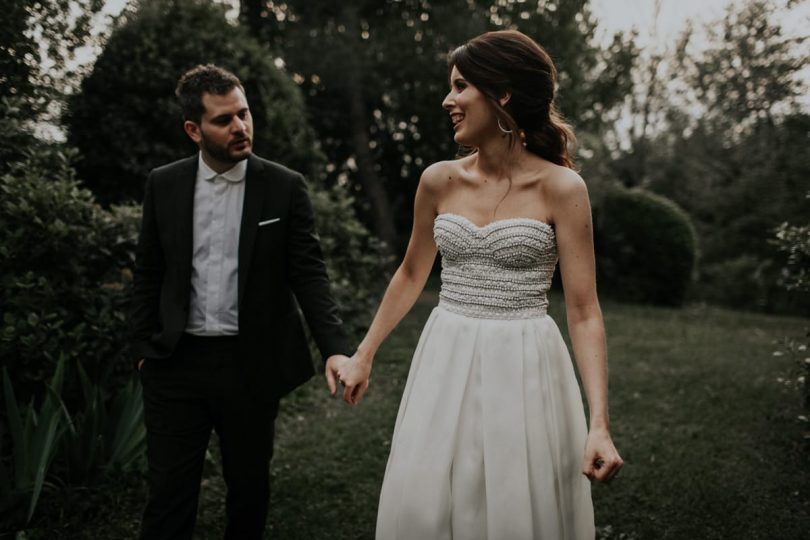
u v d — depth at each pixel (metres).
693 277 12.00
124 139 5.93
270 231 2.32
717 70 14.06
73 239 3.30
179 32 6.14
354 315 6.44
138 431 3.19
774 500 3.26
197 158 2.37
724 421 4.49
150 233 2.32
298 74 11.35
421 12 11.27
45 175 3.53
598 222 12.19
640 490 3.38
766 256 12.80
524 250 1.88
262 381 2.31
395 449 1.96
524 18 10.95
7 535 2.67
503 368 1.88
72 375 3.26
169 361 2.26
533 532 1.82
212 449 3.74
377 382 5.33
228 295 2.30
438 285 11.73
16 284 3.01
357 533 2.94
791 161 12.95
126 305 3.39
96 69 5.85
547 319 1.96
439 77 11.12
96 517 2.91
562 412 1.93
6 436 3.08
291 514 3.10
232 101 2.19
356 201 13.05
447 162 2.08
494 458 1.83
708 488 3.39
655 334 7.86
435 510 1.86
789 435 4.16
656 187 15.63
